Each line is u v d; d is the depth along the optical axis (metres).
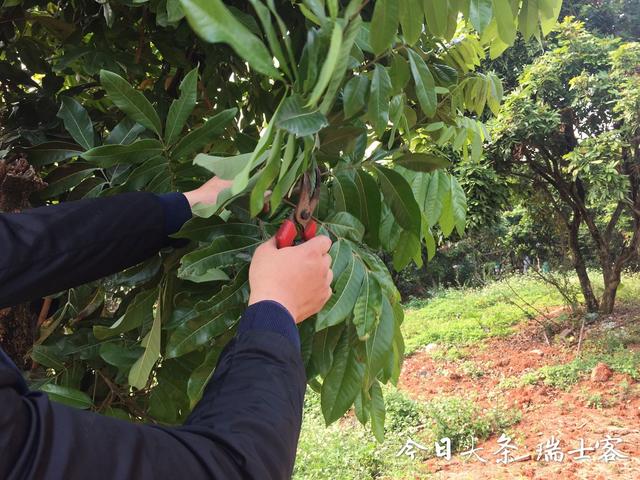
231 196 0.82
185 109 0.99
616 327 6.13
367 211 1.05
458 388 5.45
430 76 0.99
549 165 6.48
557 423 4.44
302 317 0.70
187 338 0.92
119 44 1.50
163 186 1.08
